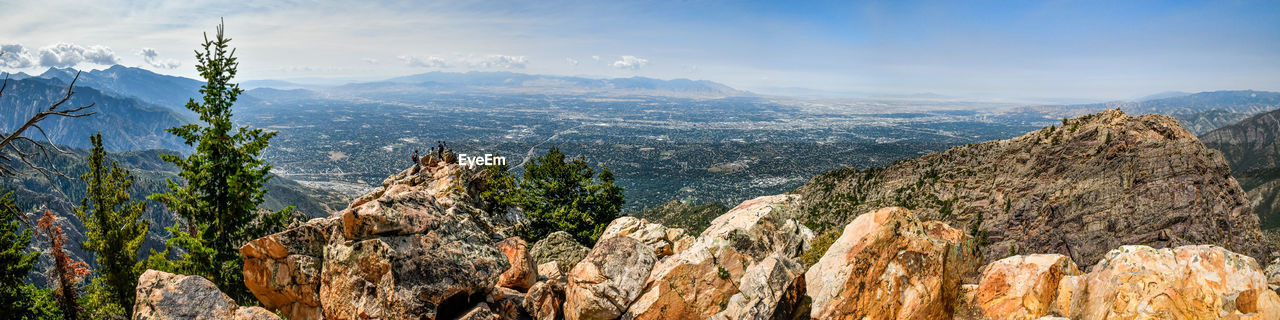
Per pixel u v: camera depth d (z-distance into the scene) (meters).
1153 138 91.62
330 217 17.25
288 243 15.80
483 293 15.47
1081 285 14.48
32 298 32.25
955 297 15.17
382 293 13.90
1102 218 87.31
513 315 16.06
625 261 15.49
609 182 52.84
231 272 28.00
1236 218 81.12
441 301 14.21
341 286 14.34
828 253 15.38
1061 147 100.31
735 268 15.16
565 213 49.72
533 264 19.83
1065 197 93.44
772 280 14.66
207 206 29.91
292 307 16.00
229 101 29.81
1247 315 11.99
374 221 14.59
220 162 29.42
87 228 36.19
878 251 14.66
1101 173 92.12
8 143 18.80
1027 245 93.69
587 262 15.78
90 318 34.25
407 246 14.62
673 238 26.11
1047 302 14.50
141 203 38.00
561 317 16.59
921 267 14.54
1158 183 85.81
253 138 30.64
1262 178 179.00
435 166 55.69
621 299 14.78
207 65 28.94
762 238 18.75
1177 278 13.02
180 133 28.83
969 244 16.03
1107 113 100.12
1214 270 12.80
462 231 16.17
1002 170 104.06
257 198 30.84
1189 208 81.62
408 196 16.14
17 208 27.47
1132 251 14.17
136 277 36.66
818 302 14.31
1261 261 74.94
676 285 14.73
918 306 13.98
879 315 13.95
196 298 13.92
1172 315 12.45
